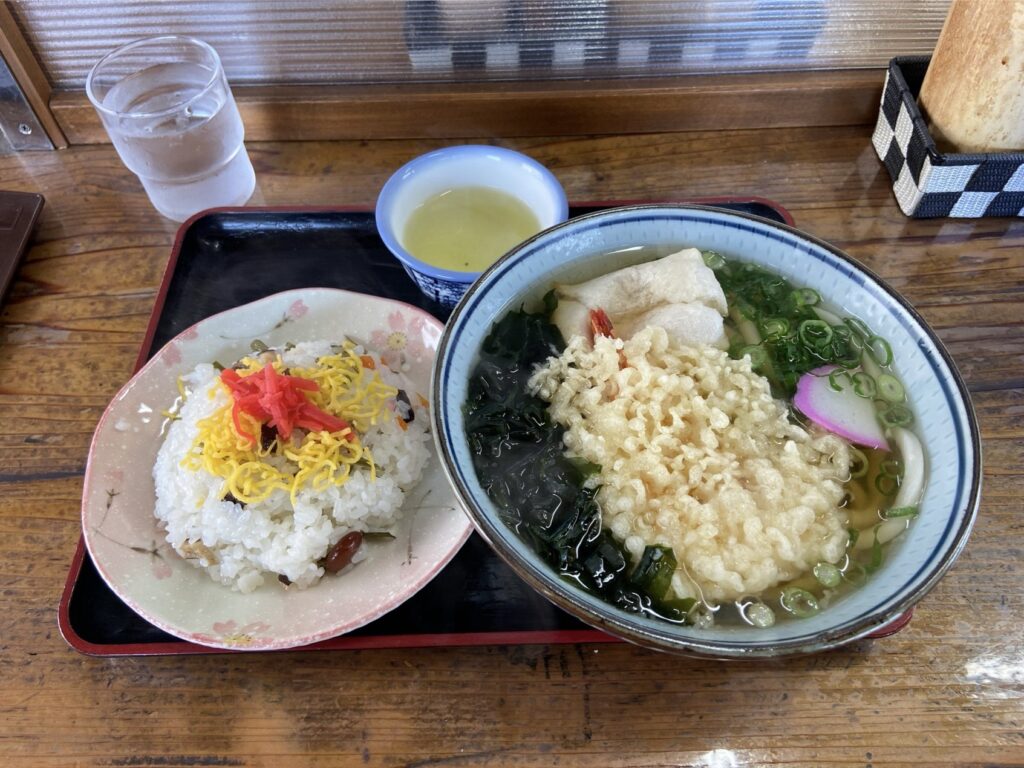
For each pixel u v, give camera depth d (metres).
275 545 0.32
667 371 0.32
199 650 0.30
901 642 0.31
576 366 0.33
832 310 0.34
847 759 0.28
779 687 0.30
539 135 0.49
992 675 0.30
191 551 0.32
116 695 0.30
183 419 0.35
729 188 0.46
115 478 0.33
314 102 0.47
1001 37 0.37
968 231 0.44
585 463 0.31
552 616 0.31
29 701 0.30
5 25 0.42
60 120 0.47
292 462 0.33
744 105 0.47
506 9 0.44
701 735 0.29
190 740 0.29
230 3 0.43
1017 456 0.35
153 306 0.41
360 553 0.33
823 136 0.48
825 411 0.32
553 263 0.35
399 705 0.29
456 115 0.48
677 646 0.23
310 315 0.39
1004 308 0.40
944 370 0.30
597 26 0.45
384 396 0.35
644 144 0.48
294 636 0.28
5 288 0.41
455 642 0.30
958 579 0.32
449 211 0.41
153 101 0.45
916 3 0.44
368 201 0.46
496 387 0.33
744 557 0.28
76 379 0.39
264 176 0.47
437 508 0.34
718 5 0.44
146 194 0.46
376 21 0.44
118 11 0.43
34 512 0.34
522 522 0.30
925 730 0.29
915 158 0.42
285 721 0.29
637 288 0.35
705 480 0.30
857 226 0.44
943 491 0.28
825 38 0.46
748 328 0.35
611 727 0.29
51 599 0.32
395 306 0.39
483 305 0.32
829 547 0.29
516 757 0.28
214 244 0.43
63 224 0.45
